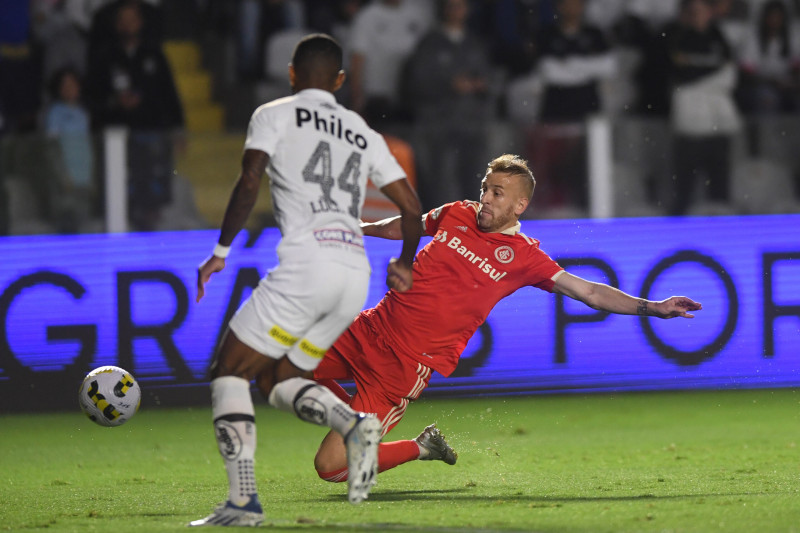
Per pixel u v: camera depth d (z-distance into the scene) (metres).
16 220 27.80
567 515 13.18
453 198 29.66
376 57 38.34
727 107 37.31
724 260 30.20
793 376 30.14
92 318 28.06
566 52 37.78
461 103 36.97
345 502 15.07
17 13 38.31
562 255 29.61
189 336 28.42
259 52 40.56
